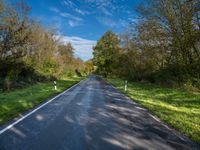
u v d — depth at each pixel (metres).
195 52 30.61
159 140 8.40
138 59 50.31
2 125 10.33
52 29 55.97
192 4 28.23
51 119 11.65
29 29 36.50
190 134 9.23
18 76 35.00
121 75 65.38
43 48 50.56
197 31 28.58
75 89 30.47
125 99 20.14
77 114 13.01
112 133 9.20
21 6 33.56
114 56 79.50
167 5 31.25
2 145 7.67
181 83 31.47
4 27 31.19
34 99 19.22
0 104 16.38
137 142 8.11
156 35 34.25
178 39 30.95
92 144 7.83
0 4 31.56
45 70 50.09
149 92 27.41
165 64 39.03
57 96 21.98
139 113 13.65
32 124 10.56
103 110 14.40
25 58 40.19
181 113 13.97
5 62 30.70
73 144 7.82
